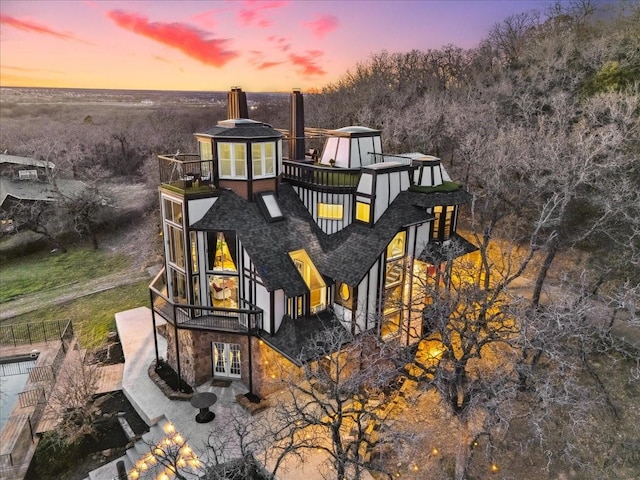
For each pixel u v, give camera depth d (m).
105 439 19.08
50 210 44.91
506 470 16.81
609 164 20.91
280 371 19.47
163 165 20.17
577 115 31.06
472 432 18.17
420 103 48.44
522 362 15.68
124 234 48.06
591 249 27.62
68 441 18.52
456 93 50.53
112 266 39.84
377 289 19.75
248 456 14.26
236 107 24.14
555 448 17.41
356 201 20.78
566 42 39.31
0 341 26.95
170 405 19.70
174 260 20.47
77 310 30.75
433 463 17.11
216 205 19.36
